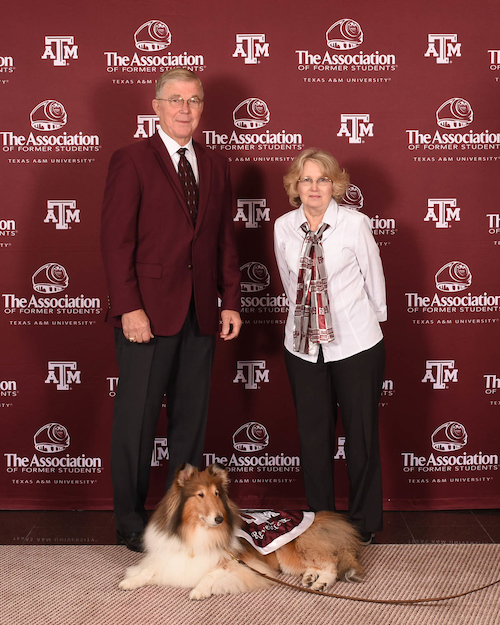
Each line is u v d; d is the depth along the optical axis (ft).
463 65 10.84
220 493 8.67
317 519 9.20
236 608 8.15
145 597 8.39
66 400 11.28
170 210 9.31
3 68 10.77
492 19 10.78
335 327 9.47
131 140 10.88
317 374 9.65
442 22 10.78
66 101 10.82
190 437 9.96
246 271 11.18
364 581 8.78
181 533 8.53
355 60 10.83
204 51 10.78
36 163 10.91
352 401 9.56
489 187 11.03
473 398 11.35
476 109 10.90
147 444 9.69
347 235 9.32
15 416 11.30
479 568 9.17
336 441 11.39
